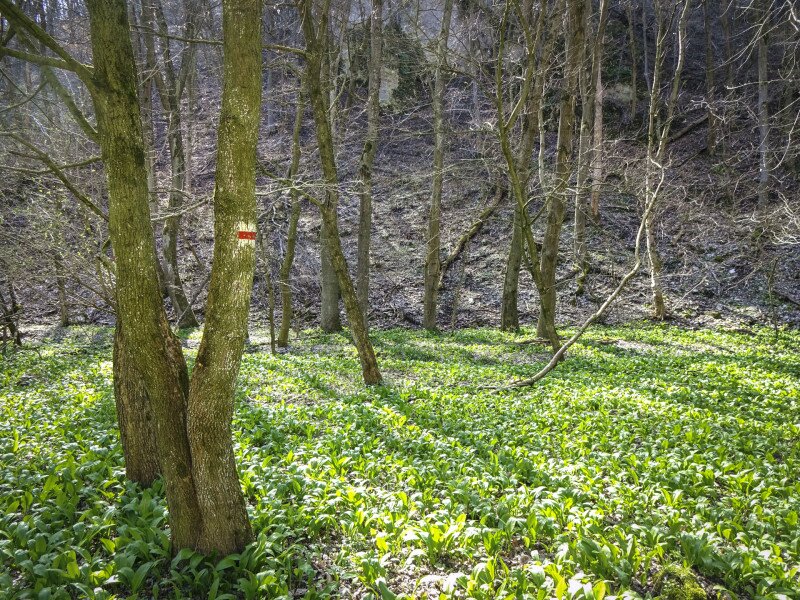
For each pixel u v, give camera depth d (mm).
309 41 11938
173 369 5160
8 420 10148
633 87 35812
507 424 10336
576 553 5602
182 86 22969
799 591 5066
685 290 26188
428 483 7367
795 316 23141
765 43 25469
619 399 11961
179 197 22266
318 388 13602
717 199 30500
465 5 23672
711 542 5777
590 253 28797
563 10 16984
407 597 4840
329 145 12820
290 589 5332
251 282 4918
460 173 28656
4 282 25656
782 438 9297
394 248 30391
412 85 33625
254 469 7430
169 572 5414
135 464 6891
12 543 5547
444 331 24703
